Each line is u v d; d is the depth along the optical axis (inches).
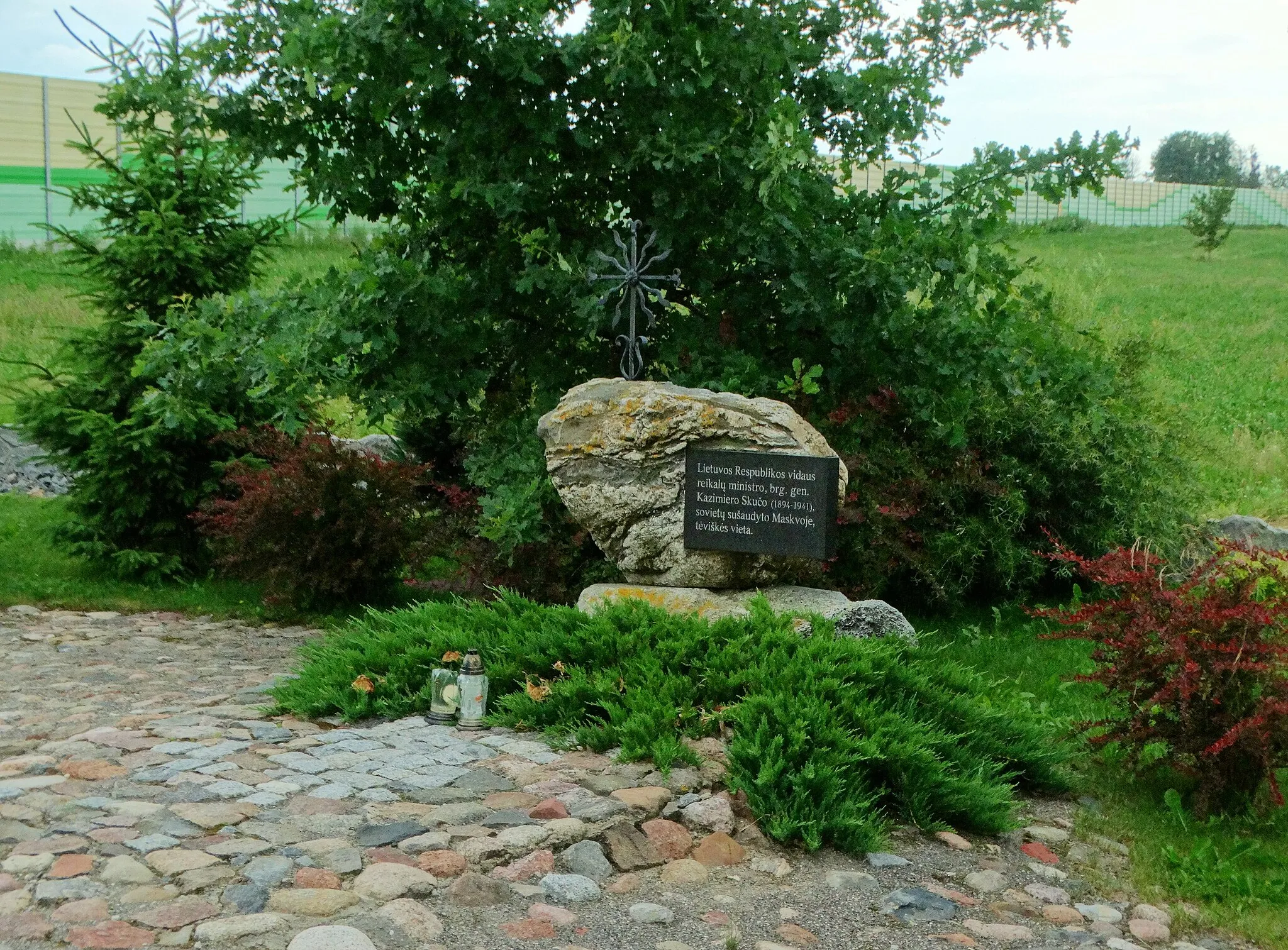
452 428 420.5
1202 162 3654.0
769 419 292.7
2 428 604.1
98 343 419.2
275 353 323.3
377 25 305.0
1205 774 216.4
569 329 383.2
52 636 335.6
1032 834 206.7
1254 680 211.6
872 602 293.9
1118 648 225.3
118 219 436.1
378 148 360.8
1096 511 409.1
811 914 164.1
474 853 163.8
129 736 209.2
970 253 350.3
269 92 358.6
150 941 132.7
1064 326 361.7
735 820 191.0
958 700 240.7
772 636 248.4
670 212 354.9
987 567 399.9
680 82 335.6
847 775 203.8
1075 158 349.7
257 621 374.0
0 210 1121.4
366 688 236.4
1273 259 1381.6
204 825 165.2
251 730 219.1
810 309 360.5
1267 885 187.0
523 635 257.8
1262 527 433.4
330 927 138.6
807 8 380.2
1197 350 816.9
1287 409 685.3
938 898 173.3
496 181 349.1
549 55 331.6
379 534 367.9
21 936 131.1
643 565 302.7
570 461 305.7
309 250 1075.9
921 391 361.1
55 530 416.5
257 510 364.2
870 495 365.4
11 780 181.2
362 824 170.4
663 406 295.0
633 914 156.3
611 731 214.4
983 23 391.2
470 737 220.5
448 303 349.4
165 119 513.0
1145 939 167.3
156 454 405.4
